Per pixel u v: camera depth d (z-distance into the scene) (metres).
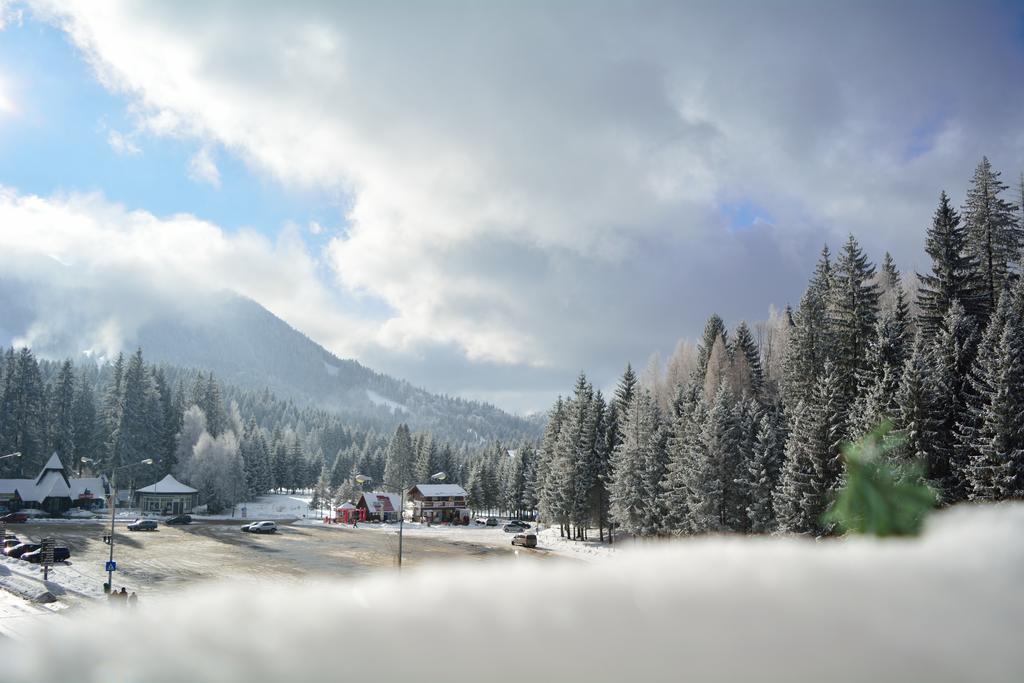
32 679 1.77
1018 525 3.35
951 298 49.47
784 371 63.72
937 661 2.22
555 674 1.98
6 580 37.56
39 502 92.31
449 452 146.88
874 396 35.81
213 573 48.03
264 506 125.12
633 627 2.27
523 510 125.56
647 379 121.44
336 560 56.88
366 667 1.93
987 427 31.50
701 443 51.78
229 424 143.62
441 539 79.19
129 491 108.31
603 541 73.25
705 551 3.13
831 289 57.94
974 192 57.41
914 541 3.32
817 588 2.65
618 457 66.31
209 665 1.89
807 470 39.56
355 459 161.62
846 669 2.12
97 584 40.81
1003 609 2.51
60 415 113.62
